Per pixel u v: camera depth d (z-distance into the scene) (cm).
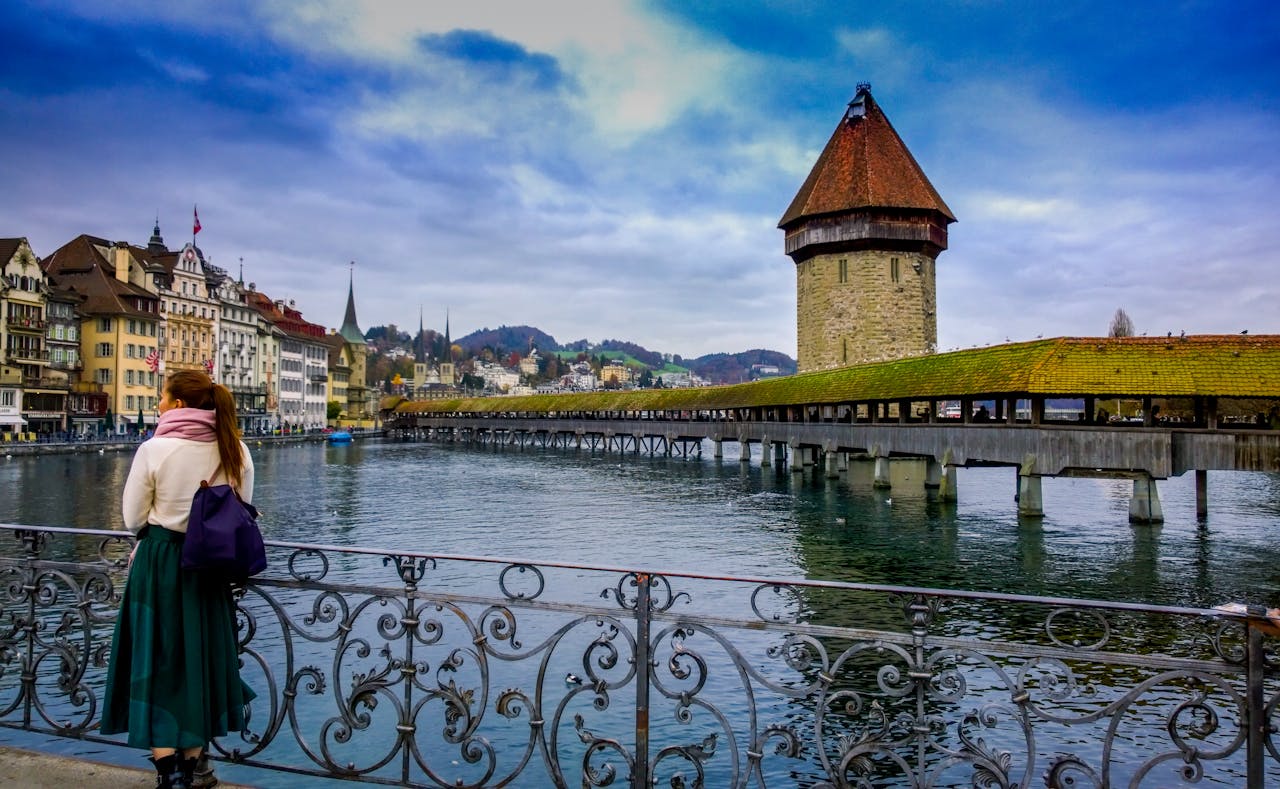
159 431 470
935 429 3569
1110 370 2866
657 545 2680
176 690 455
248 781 1002
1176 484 4981
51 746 1091
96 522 3102
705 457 8212
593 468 6531
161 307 9412
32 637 584
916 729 470
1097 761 1050
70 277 8744
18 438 7019
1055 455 2906
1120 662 436
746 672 481
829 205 6319
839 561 2389
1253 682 418
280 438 9981
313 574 2111
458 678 1349
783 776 1024
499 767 1038
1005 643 455
